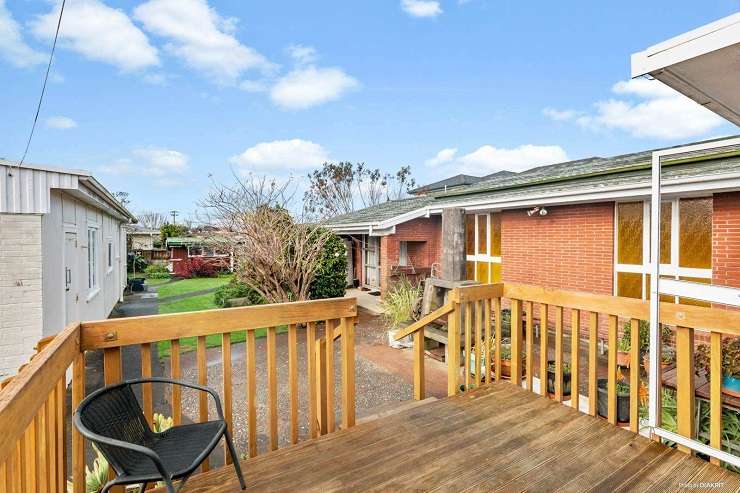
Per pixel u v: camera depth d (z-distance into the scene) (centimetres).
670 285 221
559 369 282
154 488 189
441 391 507
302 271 896
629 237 678
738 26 149
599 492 179
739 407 262
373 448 219
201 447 168
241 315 215
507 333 633
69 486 262
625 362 534
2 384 154
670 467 199
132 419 172
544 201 723
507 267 889
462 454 212
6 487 101
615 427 241
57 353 146
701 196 596
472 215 1023
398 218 1031
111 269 1148
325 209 3153
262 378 571
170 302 1302
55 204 579
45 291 529
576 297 270
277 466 203
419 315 704
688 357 215
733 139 199
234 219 848
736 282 538
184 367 629
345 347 254
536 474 193
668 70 178
